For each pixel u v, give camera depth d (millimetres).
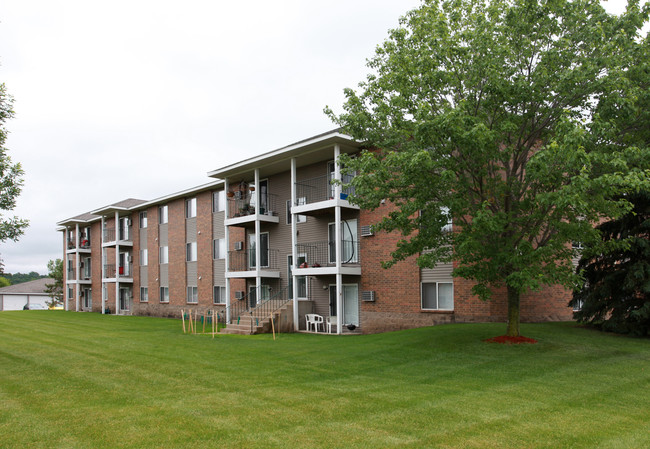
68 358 13320
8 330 21250
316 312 22312
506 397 8688
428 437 6789
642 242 14094
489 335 14250
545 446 6441
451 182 12156
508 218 11953
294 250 21203
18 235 13734
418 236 13031
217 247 29078
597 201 11328
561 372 10352
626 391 8984
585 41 12047
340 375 10812
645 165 12609
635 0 12133
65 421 7668
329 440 6723
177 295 31984
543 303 18672
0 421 7715
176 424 7465
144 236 36062
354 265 21031
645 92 11633
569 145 10109
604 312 15578
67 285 46125
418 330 16406
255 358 13109
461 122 11078
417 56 12867
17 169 13508
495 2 12727
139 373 11273
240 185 26812
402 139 13539
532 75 11961
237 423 7488
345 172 14820
